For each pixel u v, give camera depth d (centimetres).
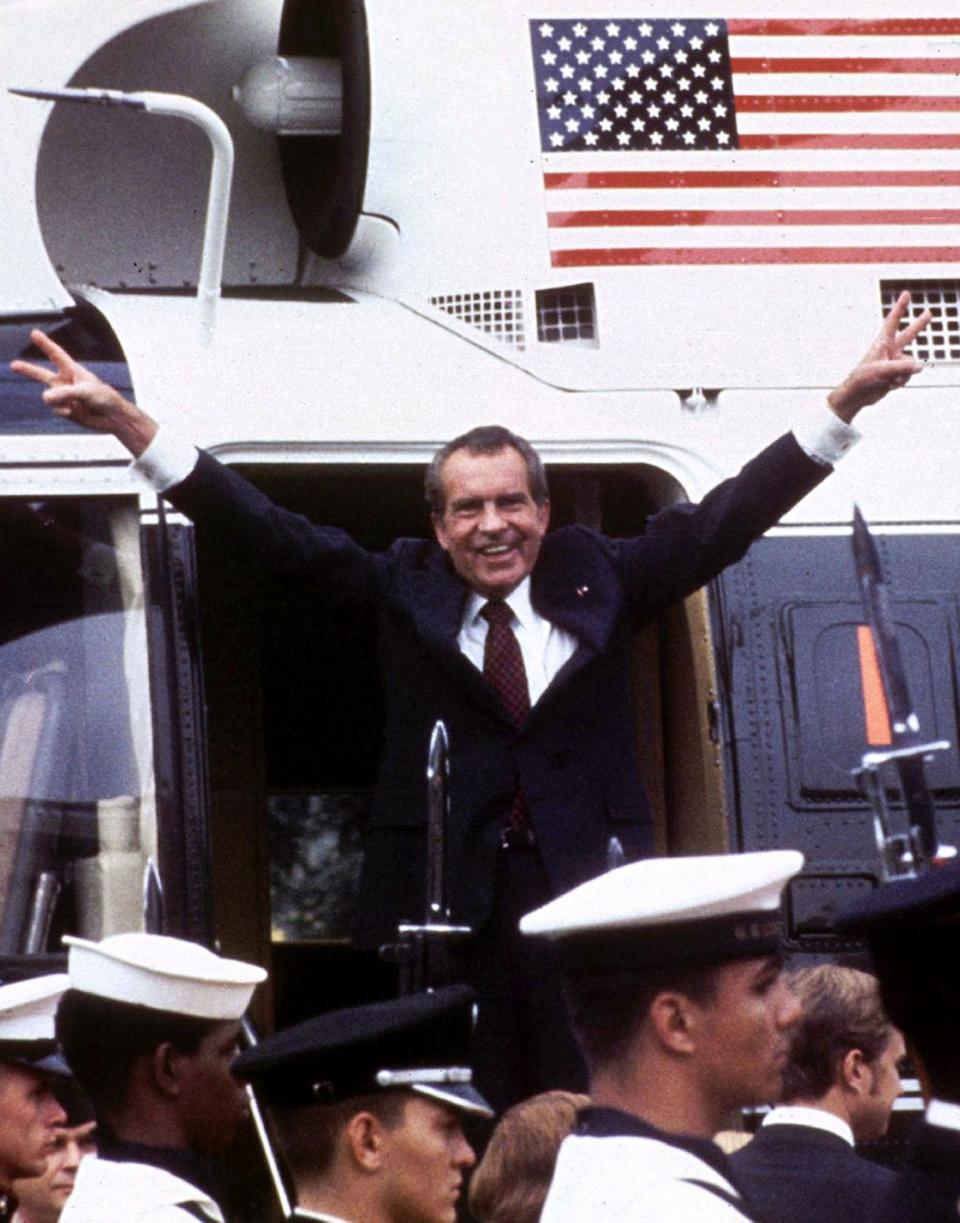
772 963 953
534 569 1641
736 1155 1284
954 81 2061
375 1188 1067
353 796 2145
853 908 857
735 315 1961
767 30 2056
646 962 943
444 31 2056
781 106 2036
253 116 2069
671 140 2016
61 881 1703
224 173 1822
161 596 1753
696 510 1641
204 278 1845
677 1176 890
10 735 1725
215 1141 1116
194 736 1734
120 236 2103
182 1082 1102
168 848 1706
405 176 2027
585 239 1986
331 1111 1070
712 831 1830
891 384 1609
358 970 2119
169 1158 1092
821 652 1841
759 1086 944
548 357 1920
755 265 1988
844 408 1614
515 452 1625
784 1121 1298
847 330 1975
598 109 2023
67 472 1778
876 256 2008
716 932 944
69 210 2092
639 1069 943
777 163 2019
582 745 1605
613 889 958
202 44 2119
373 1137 1068
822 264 1998
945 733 1834
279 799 2138
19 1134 1312
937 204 2028
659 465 1881
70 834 1711
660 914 939
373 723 2153
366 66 1988
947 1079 836
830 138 2034
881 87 2050
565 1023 1562
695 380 1919
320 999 2111
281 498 2008
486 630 1630
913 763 1127
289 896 2123
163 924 1689
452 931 1486
